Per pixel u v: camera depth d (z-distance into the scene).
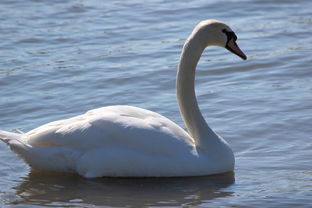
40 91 16.38
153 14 21.70
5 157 13.34
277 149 13.46
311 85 16.34
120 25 20.83
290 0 22.45
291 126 14.33
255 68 17.53
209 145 12.45
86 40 19.66
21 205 11.32
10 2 22.83
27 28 20.52
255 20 20.98
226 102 15.59
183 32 20.17
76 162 12.34
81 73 17.33
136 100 15.91
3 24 20.83
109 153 12.16
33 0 23.05
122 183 12.13
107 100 15.89
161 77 17.05
